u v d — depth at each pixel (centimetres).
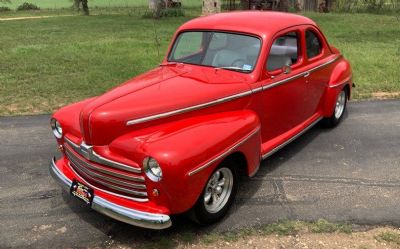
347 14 2497
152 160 338
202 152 353
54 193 469
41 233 395
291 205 440
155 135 367
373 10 2719
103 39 1541
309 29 555
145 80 444
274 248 371
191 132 370
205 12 1476
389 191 470
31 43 1470
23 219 418
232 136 387
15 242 382
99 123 361
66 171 421
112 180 368
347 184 486
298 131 550
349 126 674
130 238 387
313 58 569
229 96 428
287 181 492
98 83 926
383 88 899
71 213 429
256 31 475
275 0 2297
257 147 430
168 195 344
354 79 958
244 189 473
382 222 411
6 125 676
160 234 391
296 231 395
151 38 1549
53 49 1306
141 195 359
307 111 575
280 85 489
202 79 446
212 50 489
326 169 523
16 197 459
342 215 422
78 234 394
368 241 382
